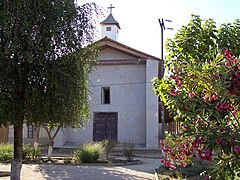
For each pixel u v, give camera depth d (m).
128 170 13.68
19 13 7.71
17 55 7.91
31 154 17.30
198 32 6.17
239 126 3.83
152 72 23.14
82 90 9.00
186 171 10.41
